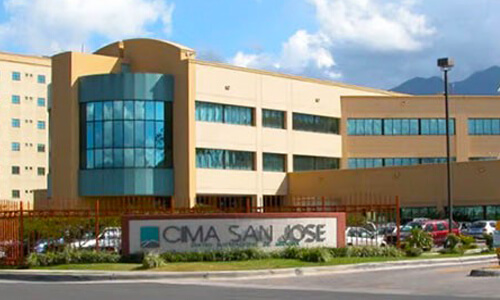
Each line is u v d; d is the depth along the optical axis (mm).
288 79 68625
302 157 69812
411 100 73312
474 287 20438
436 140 72938
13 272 26016
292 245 29766
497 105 73500
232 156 64062
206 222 28781
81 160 61531
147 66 64125
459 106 73250
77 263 28078
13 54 102625
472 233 48656
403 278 23781
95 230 29578
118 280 24547
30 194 102625
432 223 43500
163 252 28438
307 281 23391
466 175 58750
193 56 63094
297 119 69312
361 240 33719
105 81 60688
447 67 42625
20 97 102750
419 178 61031
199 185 61000
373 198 62938
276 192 67438
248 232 29125
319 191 66375
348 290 20500
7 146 101188
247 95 65125
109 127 60406
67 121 61781
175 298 18625
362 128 73125
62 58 62469
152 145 60594
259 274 25141
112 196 60656
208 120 62281
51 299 18703
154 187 60344
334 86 72688
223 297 18781
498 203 56938
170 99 61750
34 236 29266
